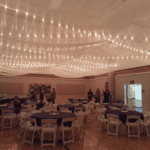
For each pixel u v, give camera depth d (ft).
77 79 62.69
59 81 60.64
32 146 14.85
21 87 56.65
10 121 22.39
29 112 20.92
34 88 40.11
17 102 23.61
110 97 40.75
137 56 22.04
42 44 16.55
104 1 9.78
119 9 10.51
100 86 53.88
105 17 11.75
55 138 15.76
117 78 43.88
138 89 42.75
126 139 17.35
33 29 14.20
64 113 18.92
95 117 30.32
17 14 11.57
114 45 19.27
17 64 25.86
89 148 14.46
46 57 21.40
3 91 55.16
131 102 41.68
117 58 24.50
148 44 16.87
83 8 10.69
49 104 30.81
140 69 34.91
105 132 20.17
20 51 18.69
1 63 25.05
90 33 15.05
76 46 18.07
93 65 30.04
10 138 16.94
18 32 14.57
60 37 15.98
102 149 14.24
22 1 10.08
